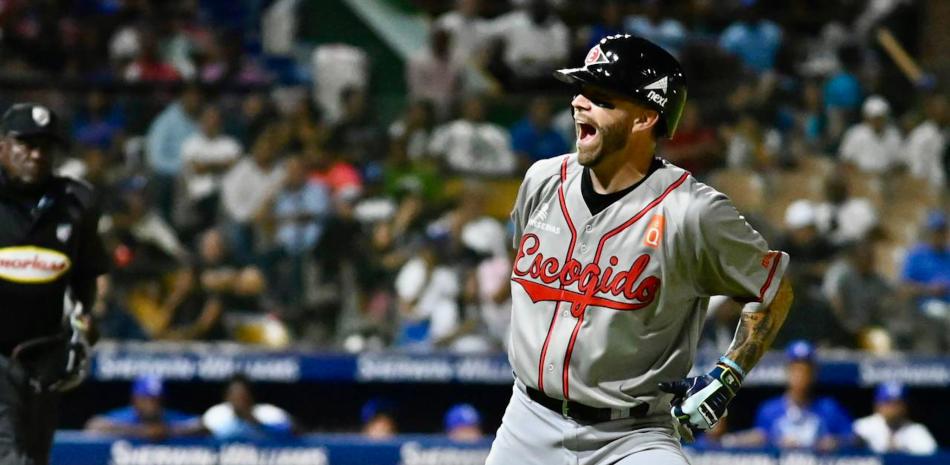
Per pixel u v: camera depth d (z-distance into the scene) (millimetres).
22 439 21328
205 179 45156
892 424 41094
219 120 46094
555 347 16344
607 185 16391
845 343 45562
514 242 17688
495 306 44062
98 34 58094
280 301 44031
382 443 38469
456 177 47281
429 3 66062
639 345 16219
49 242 21438
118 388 43375
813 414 40000
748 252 16031
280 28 64875
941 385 44844
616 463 16453
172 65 56875
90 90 48094
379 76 63031
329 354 43062
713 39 63812
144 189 44469
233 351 42688
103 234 43375
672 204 16031
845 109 54781
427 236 44750
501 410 45344
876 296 46219
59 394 22484
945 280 47188
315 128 47031
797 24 68812
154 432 37656
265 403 44281
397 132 47844
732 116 53312
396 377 43062
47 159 21281
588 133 16156
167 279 43594
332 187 45688
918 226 51031
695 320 16562
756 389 45469
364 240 44688
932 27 67812
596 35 60125
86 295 22359
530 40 57906
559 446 16625
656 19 62031
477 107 48469
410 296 43969
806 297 45625
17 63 54688
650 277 16016
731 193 51094
